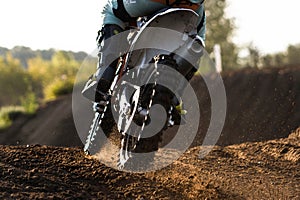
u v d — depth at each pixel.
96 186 9.04
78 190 8.55
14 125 35.84
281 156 11.34
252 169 10.61
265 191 9.30
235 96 27.48
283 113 23.81
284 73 28.48
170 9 8.62
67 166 9.68
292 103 24.36
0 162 9.28
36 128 34.31
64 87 42.12
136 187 9.20
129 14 9.39
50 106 37.62
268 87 27.19
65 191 8.30
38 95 49.75
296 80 26.89
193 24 8.91
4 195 7.66
